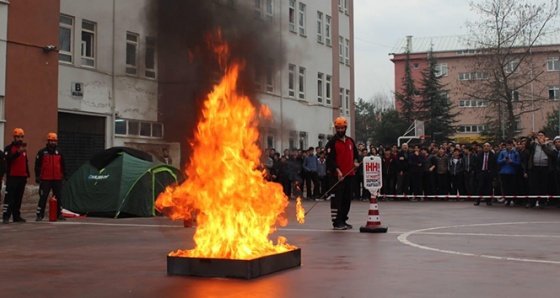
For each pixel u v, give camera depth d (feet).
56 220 47.60
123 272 21.91
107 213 51.70
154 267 23.08
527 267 22.38
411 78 211.61
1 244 31.01
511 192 61.21
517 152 61.11
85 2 72.49
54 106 65.46
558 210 54.39
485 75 147.43
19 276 21.24
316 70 115.96
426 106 203.31
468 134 276.82
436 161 73.36
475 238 32.09
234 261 20.29
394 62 299.17
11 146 45.73
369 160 36.04
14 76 61.41
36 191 63.10
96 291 18.51
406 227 38.60
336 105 126.82
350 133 137.18
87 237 34.42
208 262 20.63
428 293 17.79
